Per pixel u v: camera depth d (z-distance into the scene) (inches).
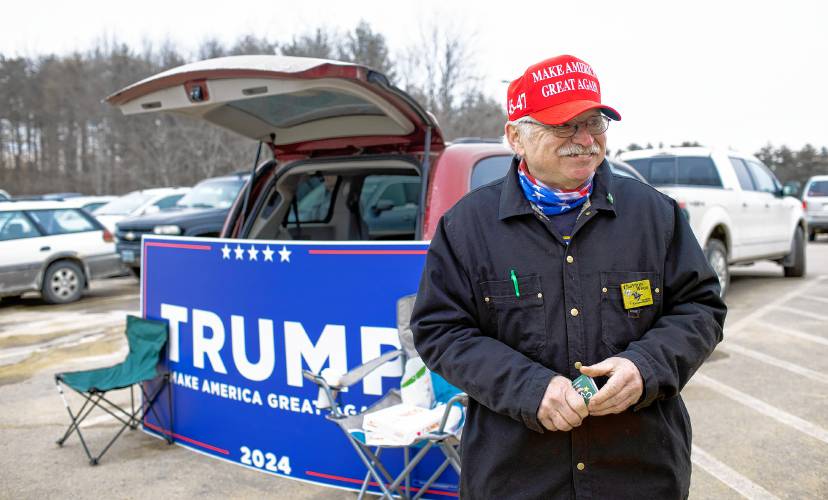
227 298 137.0
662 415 65.1
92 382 144.2
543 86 64.1
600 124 65.3
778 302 315.3
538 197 66.6
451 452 105.7
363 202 188.7
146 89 131.2
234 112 146.8
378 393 122.5
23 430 165.8
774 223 357.1
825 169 2331.4
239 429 138.0
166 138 1196.5
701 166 320.5
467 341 65.1
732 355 220.1
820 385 186.9
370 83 121.0
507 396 60.6
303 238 183.9
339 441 125.9
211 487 130.0
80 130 1581.0
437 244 69.8
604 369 59.0
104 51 1491.1
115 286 455.2
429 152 145.2
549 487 64.2
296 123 156.6
